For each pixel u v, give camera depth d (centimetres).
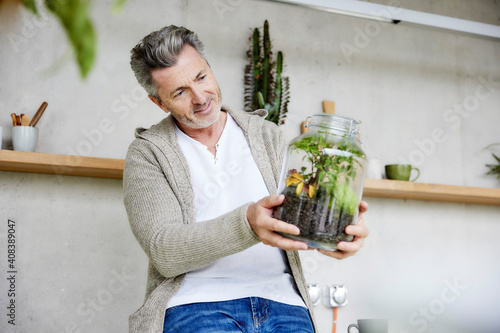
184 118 128
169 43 124
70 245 218
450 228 279
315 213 94
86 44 20
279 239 96
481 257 282
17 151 196
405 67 283
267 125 141
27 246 213
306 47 265
